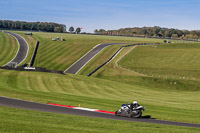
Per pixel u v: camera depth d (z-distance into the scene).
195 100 44.00
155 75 78.06
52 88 48.56
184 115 24.20
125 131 15.20
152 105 32.12
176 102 40.19
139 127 16.78
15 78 55.47
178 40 174.25
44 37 157.75
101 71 84.00
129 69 85.81
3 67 68.88
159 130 16.20
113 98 39.69
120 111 21.78
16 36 157.00
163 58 99.25
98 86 55.34
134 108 21.30
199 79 72.38
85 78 66.88
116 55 106.94
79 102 29.31
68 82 56.25
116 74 79.81
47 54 111.75
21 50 118.81
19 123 15.38
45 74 63.84
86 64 95.19
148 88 62.28
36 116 18.44
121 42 150.12
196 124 20.48
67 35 183.88
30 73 63.38
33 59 104.12
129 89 55.88
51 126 15.19
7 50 118.62
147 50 113.31
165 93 54.31
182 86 66.31
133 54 106.56
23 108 23.00
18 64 96.19
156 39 179.50
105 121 18.38
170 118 21.91
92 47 123.81
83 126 15.92
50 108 23.80
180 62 93.12
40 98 30.22
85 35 192.25
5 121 15.68
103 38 170.50
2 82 49.47
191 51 108.50
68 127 15.27
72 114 21.41
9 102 25.77
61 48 121.88
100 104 28.73
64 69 91.06
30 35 169.12
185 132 16.12
